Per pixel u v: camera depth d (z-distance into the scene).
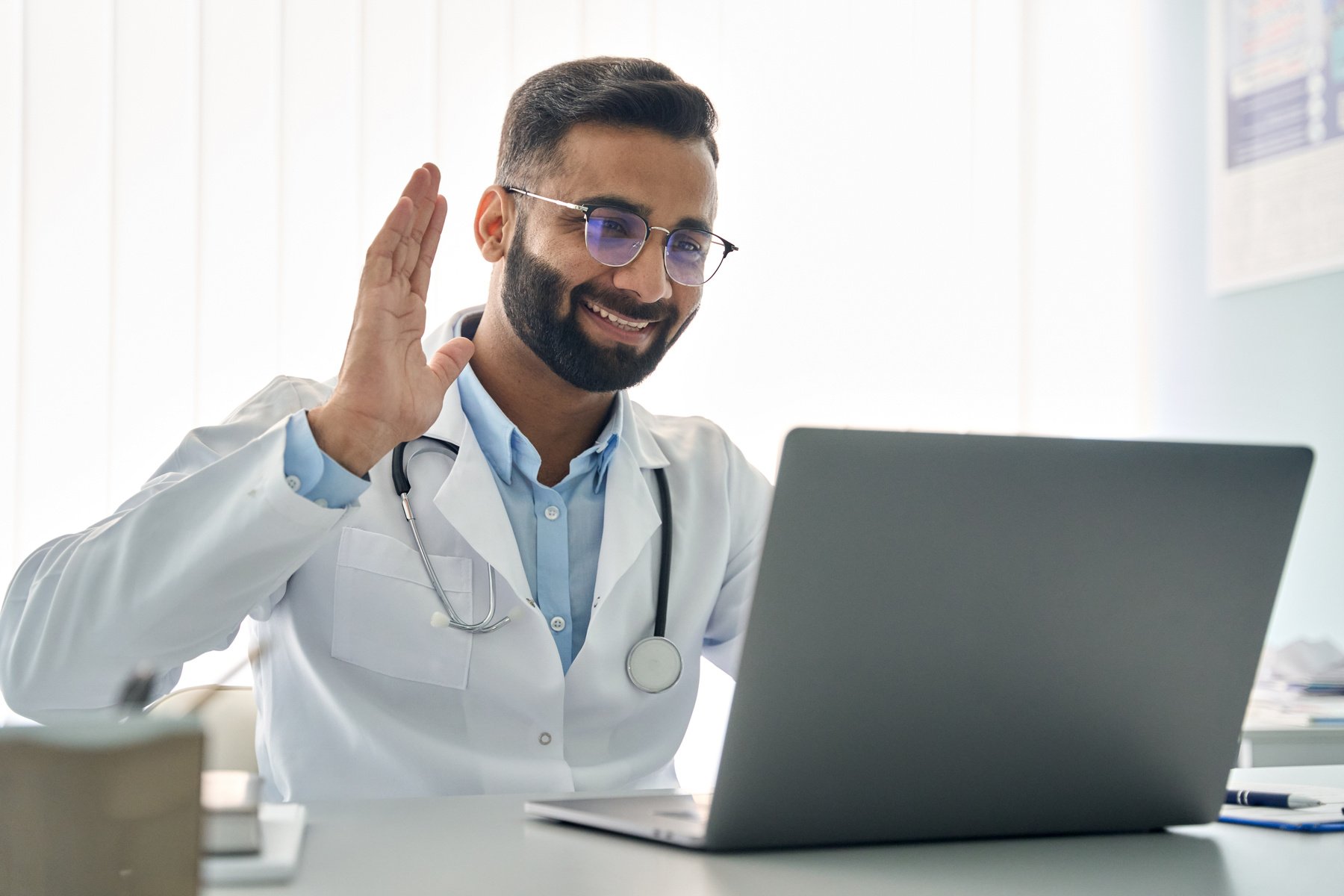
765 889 0.61
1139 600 0.74
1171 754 0.78
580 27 2.49
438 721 1.27
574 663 1.29
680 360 2.54
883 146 2.71
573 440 1.42
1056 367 2.83
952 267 2.75
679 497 1.48
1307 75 2.49
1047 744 0.75
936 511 0.68
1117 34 2.93
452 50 2.40
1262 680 2.08
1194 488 0.74
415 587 1.27
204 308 2.24
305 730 1.28
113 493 2.18
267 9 2.29
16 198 2.16
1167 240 2.86
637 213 1.28
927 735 0.71
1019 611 0.71
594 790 1.28
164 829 0.48
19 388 2.15
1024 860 0.70
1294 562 2.54
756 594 0.65
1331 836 0.80
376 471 1.34
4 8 2.16
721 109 2.60
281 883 0.61
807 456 0.65
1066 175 2.86
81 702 1.07
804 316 2.63
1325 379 2.45
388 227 1.06
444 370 1.12
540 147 1.32
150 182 2.22
